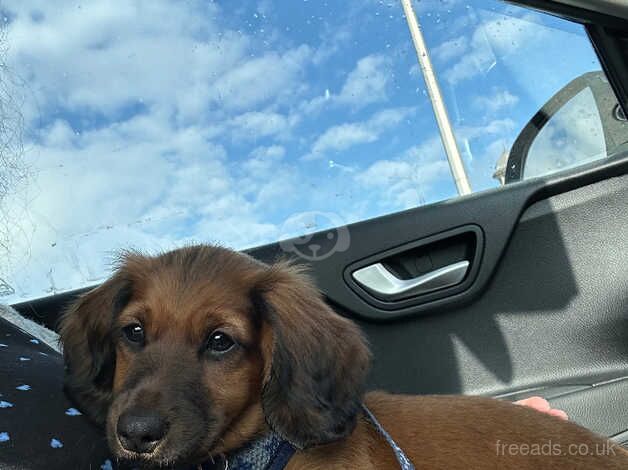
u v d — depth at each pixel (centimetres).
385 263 53
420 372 52
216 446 31
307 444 31
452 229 52
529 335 53
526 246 54
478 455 31
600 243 54
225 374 31
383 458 31
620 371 53
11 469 24
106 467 28
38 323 42
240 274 33
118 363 32
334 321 34
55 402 29
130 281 34
